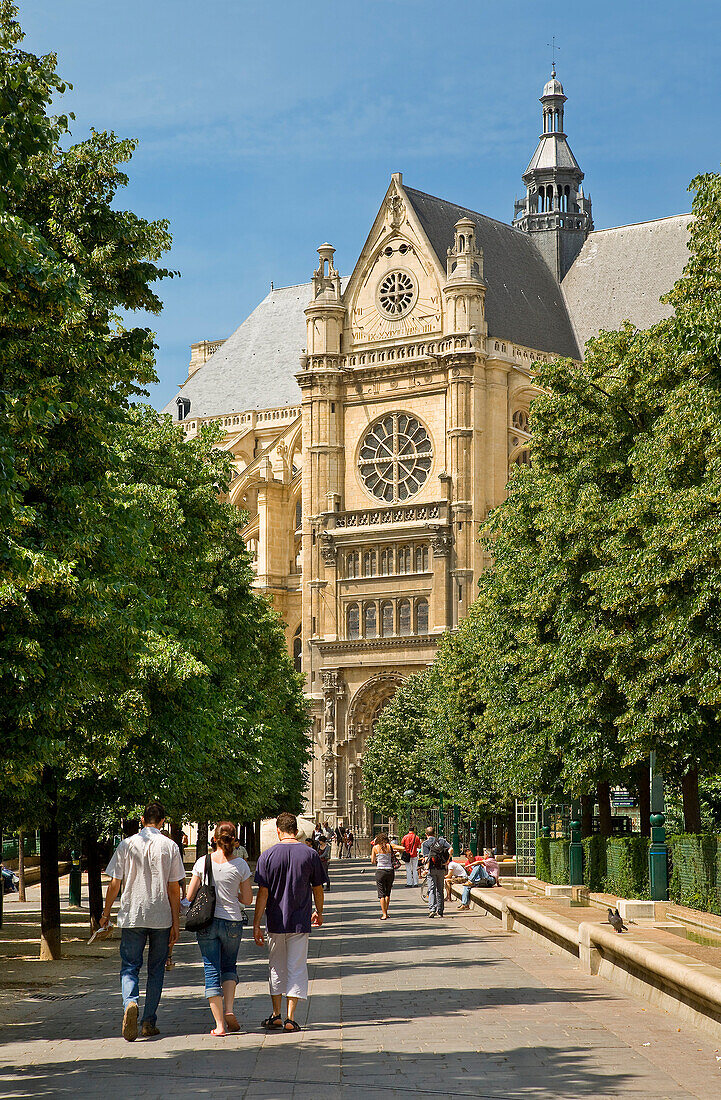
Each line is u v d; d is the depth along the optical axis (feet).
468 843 322.14
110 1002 86.69
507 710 188.96
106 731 100.12
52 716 81.10
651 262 445.37
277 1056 61.21
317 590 421.59
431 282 414.21
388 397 418.72
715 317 108.17
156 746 124.77
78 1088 54.95
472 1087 52.90
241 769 160.76
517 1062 58.18
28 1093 54.24
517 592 179.32
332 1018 73.46
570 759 155.43
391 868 174.60
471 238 409.28
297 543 469.16
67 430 86.58
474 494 398.83
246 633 180.65
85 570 83.25
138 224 106.73
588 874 154.71
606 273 454.81
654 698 130.31
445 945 125.80
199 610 140.87
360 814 413.39
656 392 146.92
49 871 127.85
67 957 128.88
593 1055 59.47
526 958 109.29
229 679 166.40
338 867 370.53
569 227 469.57
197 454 156.66
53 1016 79.97
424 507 403.54
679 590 120.37
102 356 92.94
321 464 425.69
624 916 105.50
